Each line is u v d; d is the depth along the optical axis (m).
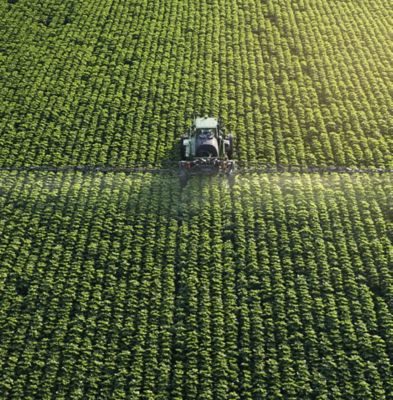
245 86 35.56
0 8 42.62
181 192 29.08
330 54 38.41
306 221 27.44
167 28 40.69
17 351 22.77
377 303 24.28
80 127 32.97
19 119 33.50
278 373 21.98
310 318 23.67
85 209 28.25
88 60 37.88
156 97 34.84
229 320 23.61
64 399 21.36
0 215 27.89
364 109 34.03
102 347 22.84
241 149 31.39
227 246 26.42
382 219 27.56
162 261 25.94
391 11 42.88
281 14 42.28
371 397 21.31
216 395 21.42
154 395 21.48
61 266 25.70
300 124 33.09
